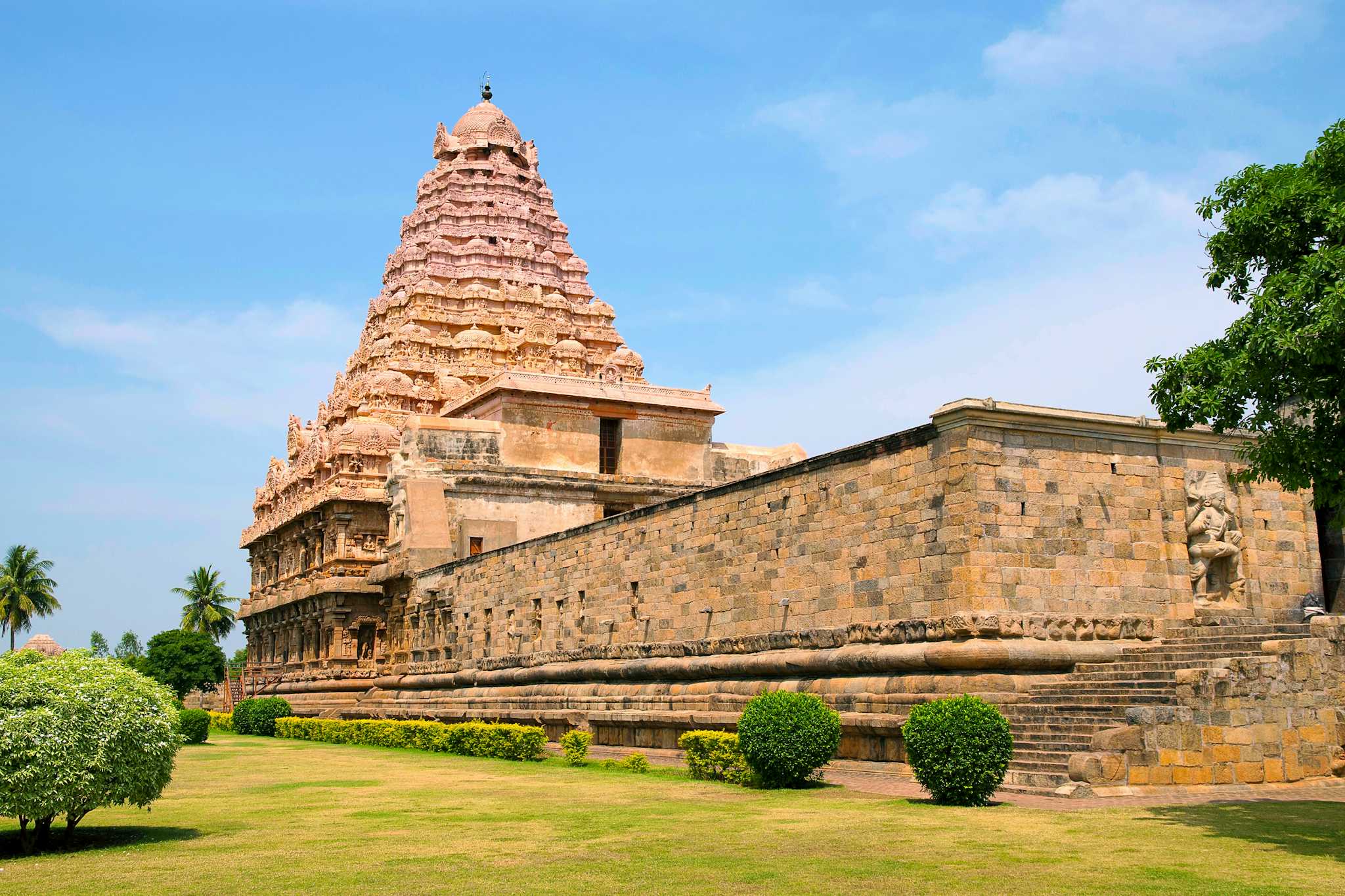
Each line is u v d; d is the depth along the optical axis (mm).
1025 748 23312
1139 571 28375
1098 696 23906
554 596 46281
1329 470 19547
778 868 15320
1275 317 19109
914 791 23125
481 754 39781
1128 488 28641
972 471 26922
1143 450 29016
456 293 90938
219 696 104250
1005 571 26906
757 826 19109
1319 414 19656
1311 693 23172
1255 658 22766
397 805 23812
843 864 15508
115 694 19156
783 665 31844
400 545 61719
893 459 29359
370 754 42656
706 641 36031
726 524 35906
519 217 99000
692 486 65750
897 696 27531
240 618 93062
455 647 55375
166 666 86125
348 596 73000
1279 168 21016
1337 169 20234
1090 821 18406
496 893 14250
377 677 67875
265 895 14383
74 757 18266
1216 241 20969
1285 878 14219
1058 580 27422
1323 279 19031
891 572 28984
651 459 65750
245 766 35906
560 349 85125
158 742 19531
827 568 31328
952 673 26562
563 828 19641
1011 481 27328
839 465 31219
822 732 24625
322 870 15969
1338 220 19078
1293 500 30734
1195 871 14617
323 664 73188
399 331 86500
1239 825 17797
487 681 50656
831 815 20062
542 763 34938
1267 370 19078
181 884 15195
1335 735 23156
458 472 61062
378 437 75375
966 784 20500
